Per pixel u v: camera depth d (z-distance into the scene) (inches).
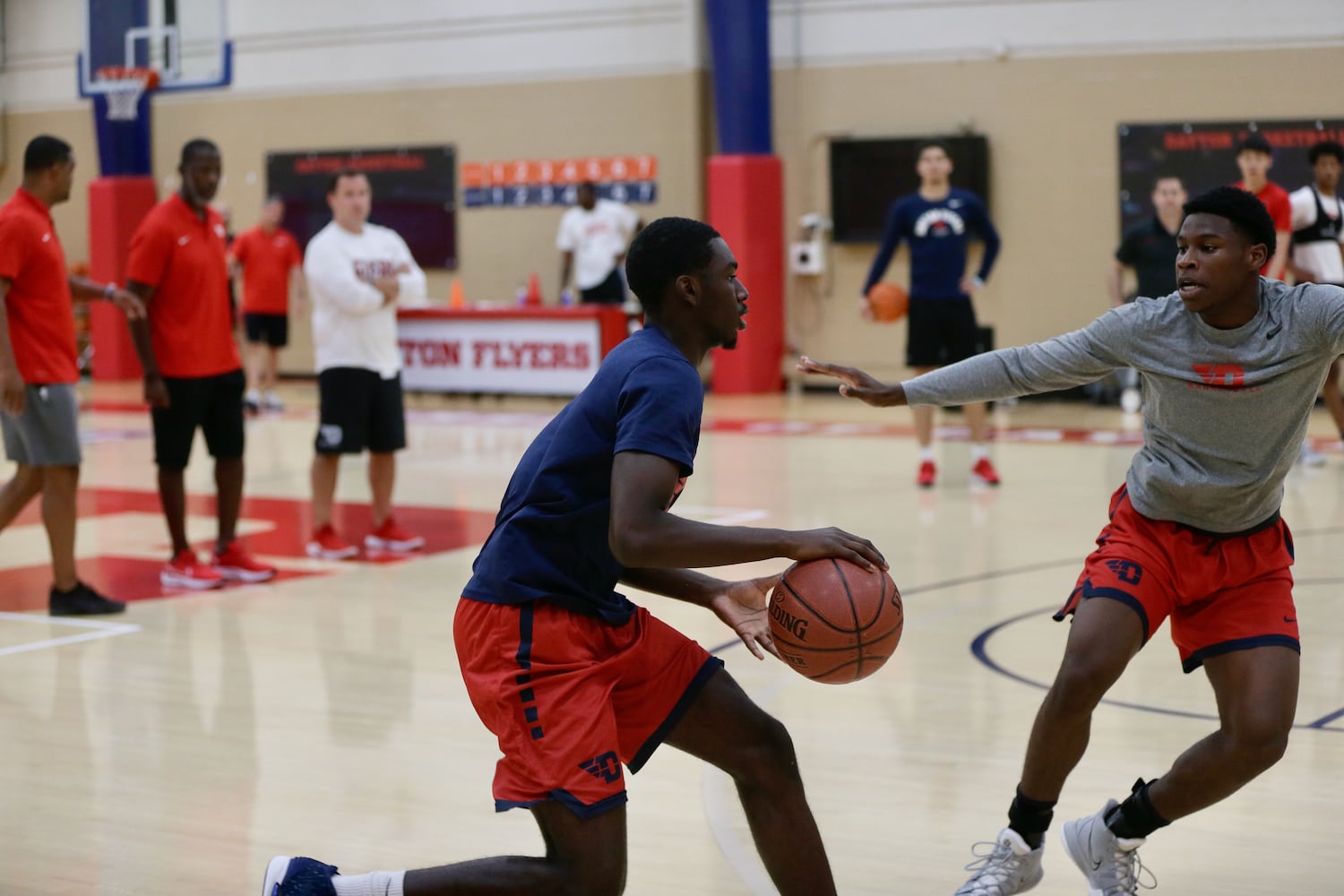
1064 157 871.1
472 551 482.3
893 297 576.7
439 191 1026.1
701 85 945.5
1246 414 182.7
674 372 161.9
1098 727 284.4
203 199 416.5
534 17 986.1
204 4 992.2
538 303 932.0
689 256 167.6
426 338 914.7
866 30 908.0
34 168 369.7
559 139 986.7
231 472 434.9
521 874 162.1
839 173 913.5
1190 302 180.7
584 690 164.9
